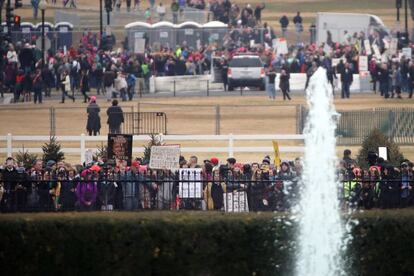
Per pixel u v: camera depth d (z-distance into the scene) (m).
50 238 87.31
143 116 185.62
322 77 100.25
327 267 89.06
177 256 87.25
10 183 100.00
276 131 192.25
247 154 164.88
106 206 102.31
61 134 188.62
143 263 87.25
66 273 87.50
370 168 110.88
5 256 87.38
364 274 89.19
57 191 105.06
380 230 88.94
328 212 89.88
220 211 92.81
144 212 90.94
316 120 99.12
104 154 136.75
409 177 107.00
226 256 87.56
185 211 92.25
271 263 88.06
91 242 87.25
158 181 99.69
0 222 87.38
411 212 90.06
